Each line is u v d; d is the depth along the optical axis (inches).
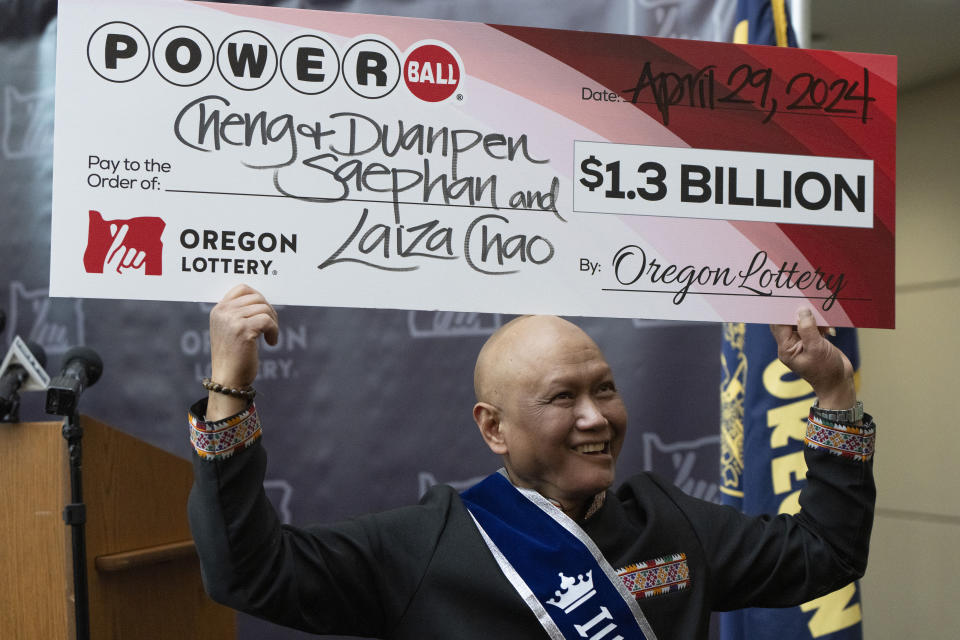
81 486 71.4
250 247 55.9
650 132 60.5
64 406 70.0
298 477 115.9
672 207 60.3
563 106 59.7
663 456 112.3
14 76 123.5
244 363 50.6
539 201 58.9
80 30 55.6
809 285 61.4
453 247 57.8
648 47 61.0
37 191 122.3
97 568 75.0
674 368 113.1
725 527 59.3
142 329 119.6
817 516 59.2
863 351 162.6
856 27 120.3
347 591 53.2
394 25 58.3
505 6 116.8
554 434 53.2
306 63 57.4
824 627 88.8
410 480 116.0
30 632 70.7
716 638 109.6
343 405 116.6
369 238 57.0
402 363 117.0
